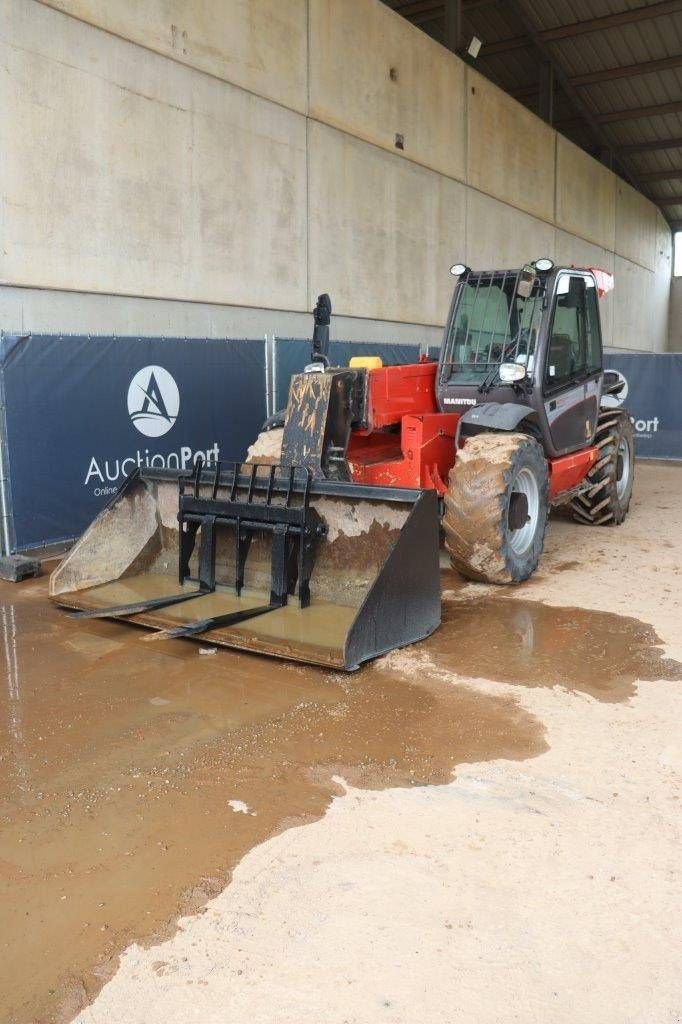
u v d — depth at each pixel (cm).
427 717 340
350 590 444
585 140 2133
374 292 1136
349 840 255
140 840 256
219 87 846
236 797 280
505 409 548
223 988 196
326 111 1005
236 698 361
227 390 791
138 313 781
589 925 217
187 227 821
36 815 270
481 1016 187
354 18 1044
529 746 315
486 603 503
